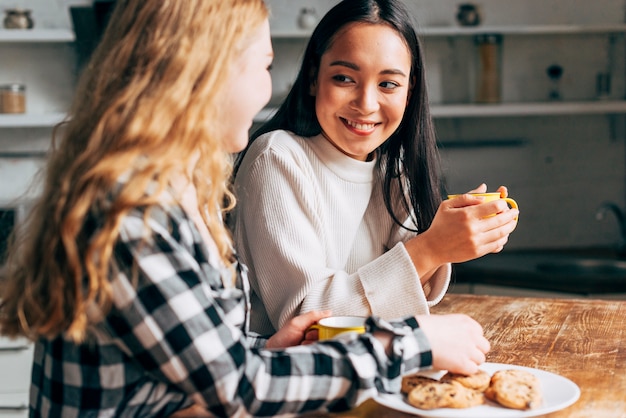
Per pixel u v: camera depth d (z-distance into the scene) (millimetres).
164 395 908
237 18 930
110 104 882
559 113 3469
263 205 1366
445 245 1285
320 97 1390
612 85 3646
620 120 3648
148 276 835
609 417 934
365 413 966
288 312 1319
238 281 1053
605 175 3674
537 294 2898
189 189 964
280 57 3479
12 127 3336
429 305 1402
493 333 1350
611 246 3641
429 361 976
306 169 1418
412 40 1396
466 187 3631
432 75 3547
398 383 944
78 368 880
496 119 3637
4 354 2484
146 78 884
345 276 1333
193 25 902
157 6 910
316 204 1414
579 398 1005
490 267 3062
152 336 837
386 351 951
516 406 945
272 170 1381
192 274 862
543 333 1349
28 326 898
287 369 891
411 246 1310
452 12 3543
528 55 3604
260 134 1550
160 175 852
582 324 1416
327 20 1378
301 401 890
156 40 896
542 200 3668
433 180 1513
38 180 1006
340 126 1379
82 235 838
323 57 1378
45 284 864
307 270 1326
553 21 3592
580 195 3676
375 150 1507
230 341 865
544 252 3549
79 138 899
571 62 3621
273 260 1353
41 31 3074
